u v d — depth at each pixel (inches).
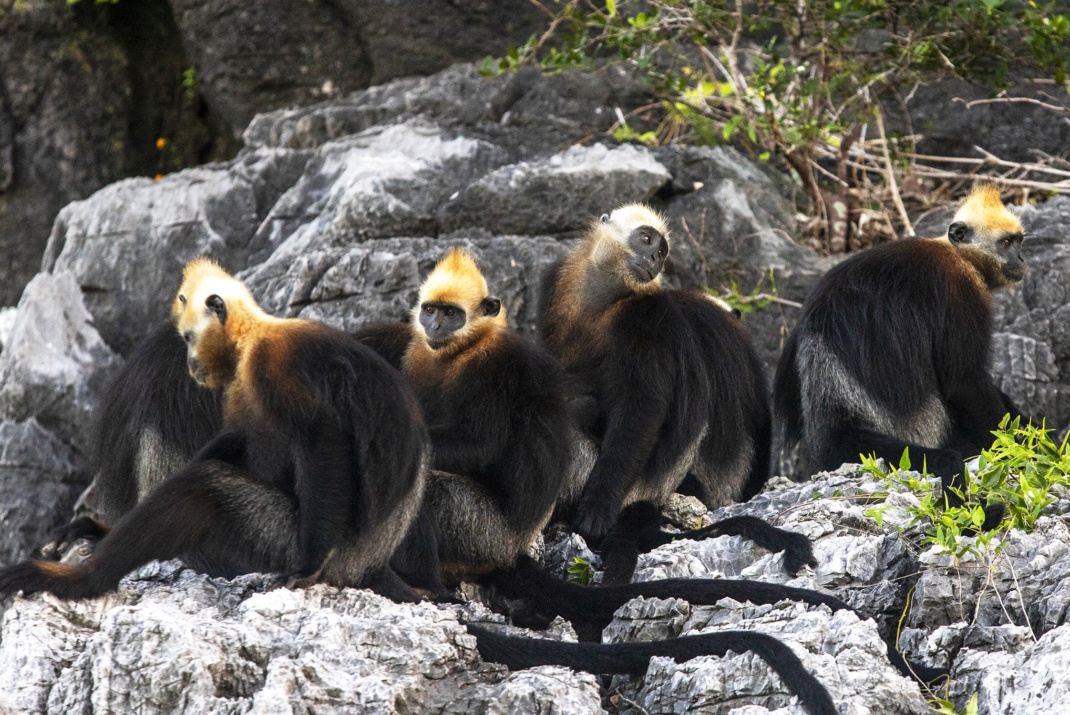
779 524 786.2
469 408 767.7
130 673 576.1
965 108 1521.9
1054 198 1311.5
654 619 677.9
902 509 764.6
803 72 1339.8
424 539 730.8
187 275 688.4
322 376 651.5
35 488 1224.2
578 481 864.3
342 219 1232.8
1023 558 666.2
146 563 647.8
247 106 1665.8
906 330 957.8
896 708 565.9
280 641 597.0
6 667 603.5
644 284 881.5
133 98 1811.0
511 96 1461.6
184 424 864.9
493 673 614.5
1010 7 1288.1
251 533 662.5
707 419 911.0
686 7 1343.5
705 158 1343.5
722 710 580.7
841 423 955.3
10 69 1750.7
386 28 1615.4
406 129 1381.6
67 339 1288.1
